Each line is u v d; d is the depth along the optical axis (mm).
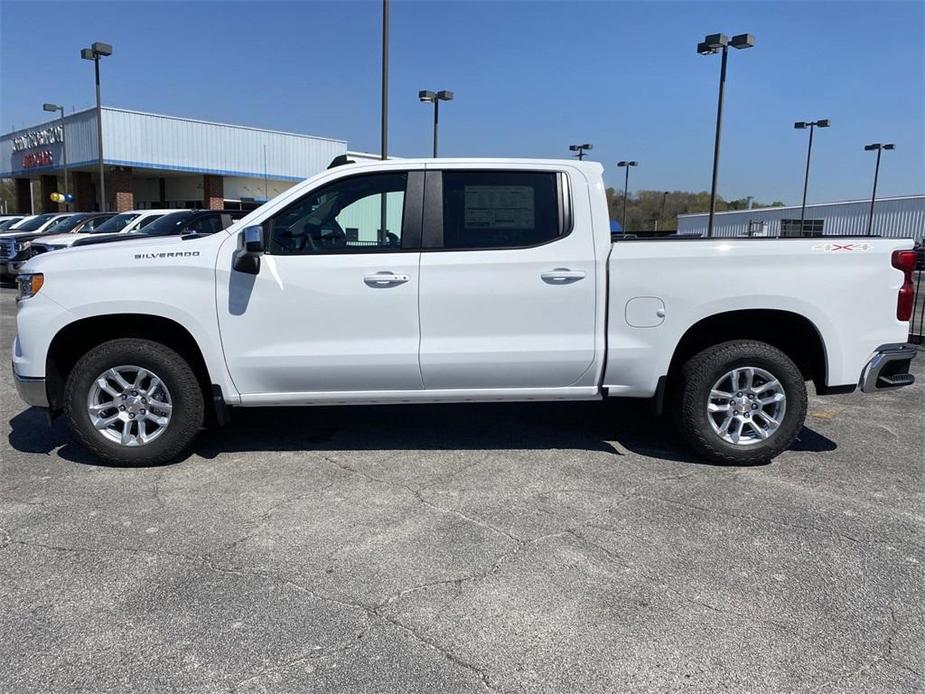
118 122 35125
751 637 2852
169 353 4633
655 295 4613
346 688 2549
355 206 4660
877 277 4656
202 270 4520
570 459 4965
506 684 2572
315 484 4480
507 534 3768
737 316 4766
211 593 3178
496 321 4613
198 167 38250
